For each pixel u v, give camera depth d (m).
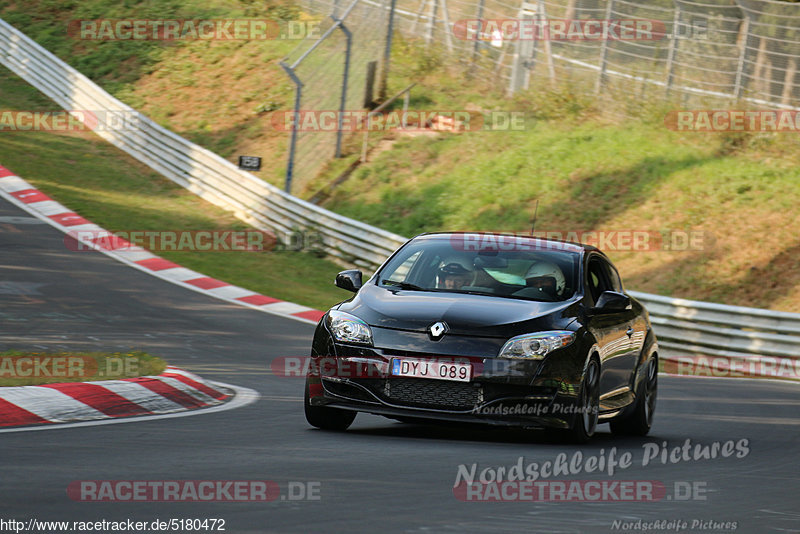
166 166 96.56
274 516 14.60
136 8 129.50
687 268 74.25
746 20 96.25
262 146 102.19
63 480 16.69
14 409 23.92
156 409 26.67
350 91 105.06
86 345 39.66
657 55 100.19
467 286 26.45
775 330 60.12
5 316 45.62
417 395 23.70
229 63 117.69
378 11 113.81
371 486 17.44
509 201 86.88
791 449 27.56
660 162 88.25
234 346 43.97
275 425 25.28
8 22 128.12
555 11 104.88
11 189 83.50
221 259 74.38
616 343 27.31
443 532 14.07
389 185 92.62
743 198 81.50
